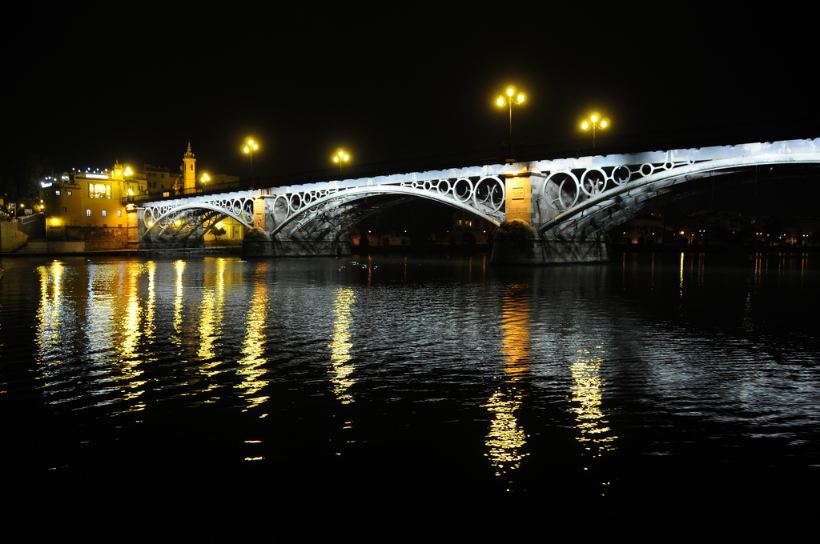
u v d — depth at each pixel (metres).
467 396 11.11
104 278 42.69
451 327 19.11
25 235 95.62
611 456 8.34
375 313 22.59
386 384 11.96
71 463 8.14
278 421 9.74
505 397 11.05
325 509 6.93
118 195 125.00
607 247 70.50
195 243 125.38
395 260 77.69
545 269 53.47
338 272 50.03
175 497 7.21
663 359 14.28
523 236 57.03
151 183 156.62
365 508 6.94
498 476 7.72
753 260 88.56
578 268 55.31
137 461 8.19
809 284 39.12
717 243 167.38
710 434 9.16
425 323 19.97
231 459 8.24
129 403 10.71
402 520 6.69
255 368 13.33
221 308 24.16
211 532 6.47
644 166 52.75
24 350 15.30
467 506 6.98
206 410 10.30
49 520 6.71
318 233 90.69
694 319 21.22
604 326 19.44
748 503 7.07
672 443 8.80
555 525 6.58
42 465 8.08
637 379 12.38
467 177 62.16
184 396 11.15
